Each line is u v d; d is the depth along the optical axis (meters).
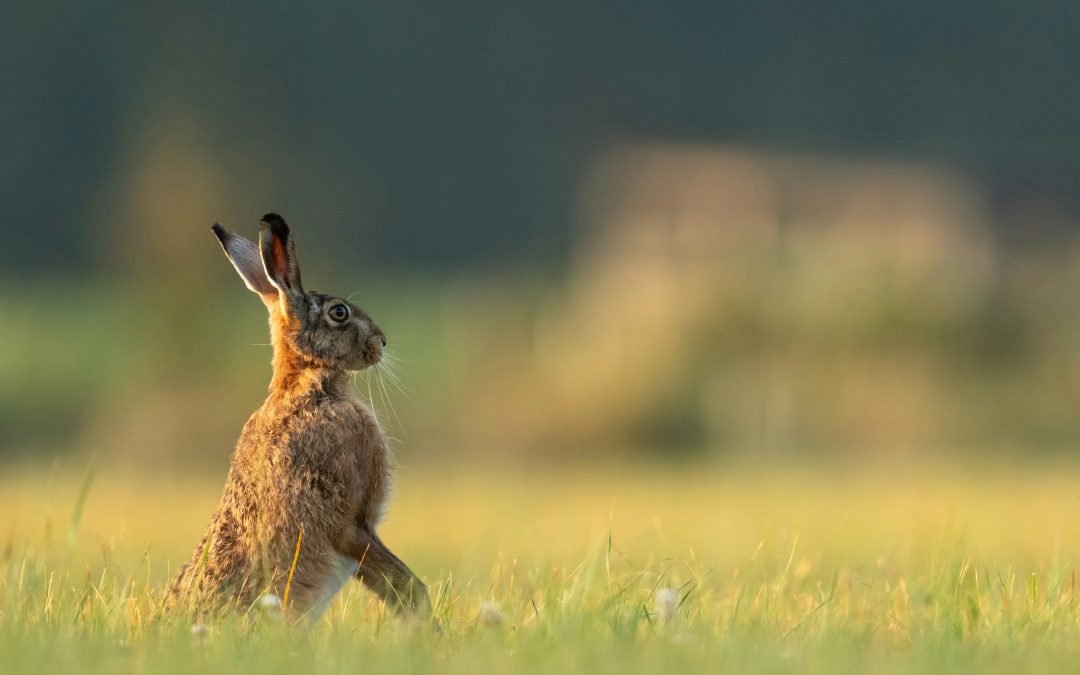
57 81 196.50
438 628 17.12
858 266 83.56
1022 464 69.00
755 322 79.81
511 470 71.31
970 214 131.12
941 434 76.19
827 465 70.94
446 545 34.53
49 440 84.62
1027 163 155.25
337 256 137.00
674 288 84.81
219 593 17.61
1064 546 34.06
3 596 19.64
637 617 16.81
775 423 77.06
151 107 117.69
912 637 16.88
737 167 141.62
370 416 19.11
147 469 73.12
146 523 41.00
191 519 42.94
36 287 149.25
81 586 20.16
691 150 153.38
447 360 97.06
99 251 165.00
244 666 14.19
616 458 76.19
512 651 15.45
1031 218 133.25
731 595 21.16
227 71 124.94
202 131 108.12
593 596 18.33
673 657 14.84
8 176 188.50
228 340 91.00
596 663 14.52
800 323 79.62
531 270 156.25
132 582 19.08
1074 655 15.36
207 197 96.69
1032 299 84.69
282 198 127.56
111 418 80.62
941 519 43.25
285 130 162.38
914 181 139.38
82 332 112.25
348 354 19.89
